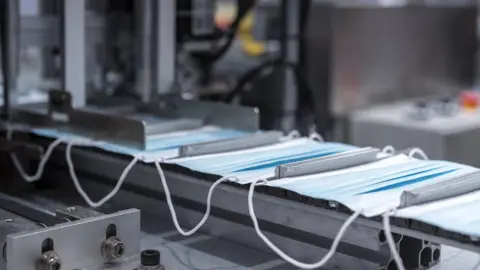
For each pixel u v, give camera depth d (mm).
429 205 836
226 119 1350
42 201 1283
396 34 2787
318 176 971
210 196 967
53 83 1913
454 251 1033
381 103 2779
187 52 2057
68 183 1354
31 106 1581
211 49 2113
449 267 979
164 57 1535
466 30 3193
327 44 2525
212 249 1070
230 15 2602
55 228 869
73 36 1451
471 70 3268
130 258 952
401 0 2891
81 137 1277
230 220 1089
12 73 1602
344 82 2592
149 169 1110
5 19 1595
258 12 2467
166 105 1461
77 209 985
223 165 1039
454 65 3150
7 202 1067
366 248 912
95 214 949
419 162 1069
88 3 1822
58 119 1373
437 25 3004
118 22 1875
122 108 1486
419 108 2643
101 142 1223
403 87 2873
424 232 778
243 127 1320
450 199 867
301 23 2129
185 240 1107
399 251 919
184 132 1314
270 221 998
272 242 1022
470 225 764
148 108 1488
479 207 833
